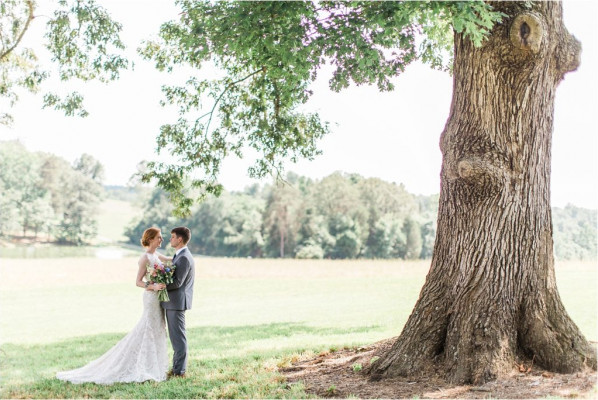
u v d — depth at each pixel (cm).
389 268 4925
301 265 5228
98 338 1397
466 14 549
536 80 651
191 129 1102
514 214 655
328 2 693
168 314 782
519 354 637
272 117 1102
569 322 645
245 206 11100
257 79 1071
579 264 4241
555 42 654
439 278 693
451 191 691
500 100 650
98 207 13562
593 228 6862
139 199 13550
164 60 1124
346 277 4119
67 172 12925
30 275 4247
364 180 10875
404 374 656
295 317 1742
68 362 1019
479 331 634
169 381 746
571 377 590
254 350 1008
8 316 2039
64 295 2895
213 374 788
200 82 1123
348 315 1722
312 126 1135
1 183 11781
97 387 729
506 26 629
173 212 1097
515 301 650
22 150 12400
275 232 10019
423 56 1084
